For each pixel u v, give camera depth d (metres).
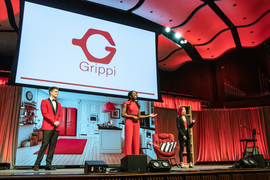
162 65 8.27
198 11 5.39
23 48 3.65
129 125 3.22
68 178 2.26
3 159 4.21
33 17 3.86
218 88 8.38
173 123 6.61
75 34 4.18
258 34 6.62
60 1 5.39
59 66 3.88
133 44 4.78
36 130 8.78
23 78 3.53
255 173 2.94
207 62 8.74
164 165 2.71
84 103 11.95
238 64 8.24
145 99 4.56
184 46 7.17
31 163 4.33
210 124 7.42
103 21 4.55
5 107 4.55
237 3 5.09
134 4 5.16
